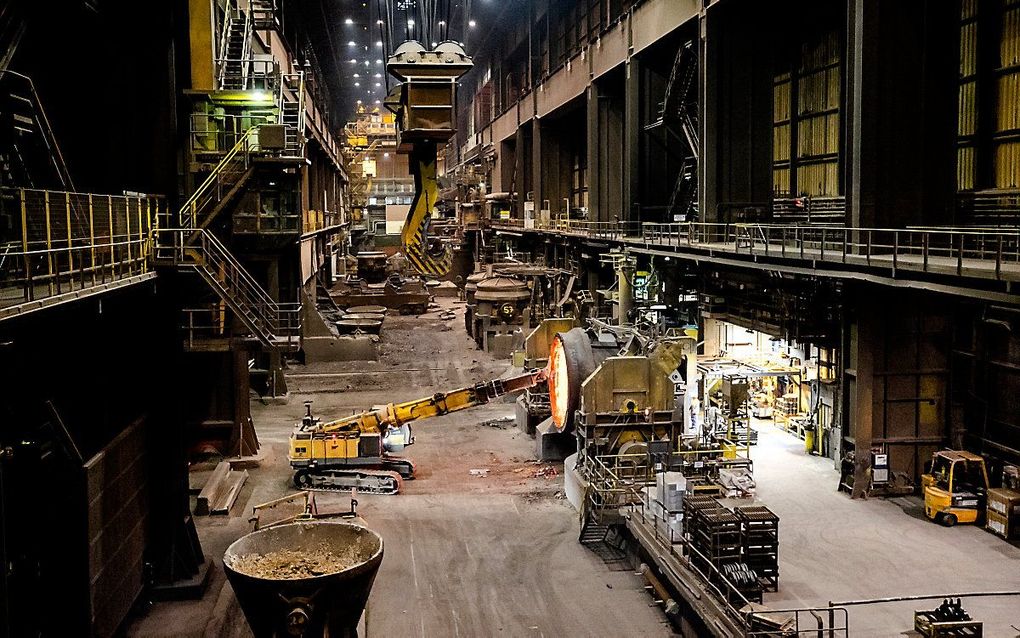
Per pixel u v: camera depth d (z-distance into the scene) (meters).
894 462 25.11
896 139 25.22
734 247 32.81
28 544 15.14
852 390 25.41
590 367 27.69
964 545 20.92
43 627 15.30
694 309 42.25
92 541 15.78
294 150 29.00
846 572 19.19
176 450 19.64
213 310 28.08
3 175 17.56
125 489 17.80
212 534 23.44
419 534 24.23
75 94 22.89
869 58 24.83
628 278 44.62
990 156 26.27
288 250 29.23
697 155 41.47
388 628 18.61
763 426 33.28
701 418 30.17
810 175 37.25
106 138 22.95
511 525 25.00
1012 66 25.22
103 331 19.56
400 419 29.03
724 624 15.89
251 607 12.80
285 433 35.41
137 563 18.59
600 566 22.09
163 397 19.56
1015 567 19.47
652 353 26.12
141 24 19.62
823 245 24.83
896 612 17.06
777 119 40.06
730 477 22.91
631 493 22.66
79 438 19.08
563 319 36.12
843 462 25.41
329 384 45.81
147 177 20.22
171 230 19.48
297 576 13.24
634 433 25.75
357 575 12.84
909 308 24.95
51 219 16.33
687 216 44.50
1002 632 16.14
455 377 47.31
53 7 20.47
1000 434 24.03
